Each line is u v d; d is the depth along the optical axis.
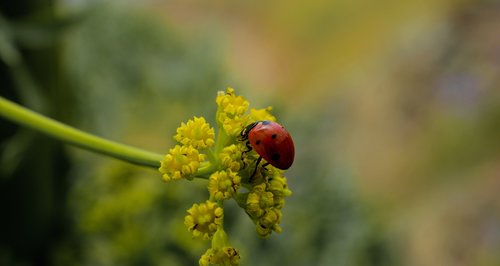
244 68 0.61
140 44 0.36
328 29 0.63
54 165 0.24
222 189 0.16
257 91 0.35
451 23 0.63
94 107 0.32
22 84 0.22
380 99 0.59
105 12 0.35
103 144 0.17
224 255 0.16
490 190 0.52
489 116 0.56
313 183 0.31
